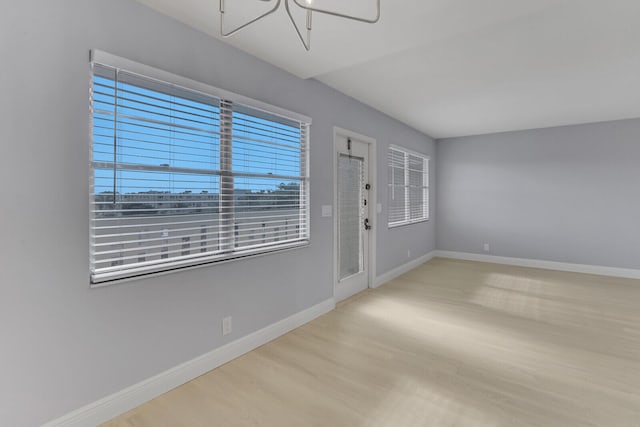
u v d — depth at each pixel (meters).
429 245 6.16
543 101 3.89
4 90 1.43
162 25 1.96
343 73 3.06
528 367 2.32
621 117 4.68
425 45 2.51
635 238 4.74
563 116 4.62
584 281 4.58
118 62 1.72
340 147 3.69
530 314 3.34
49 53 1.54
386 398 1.97
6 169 1.44
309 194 3.12
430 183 6.16
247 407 1.89
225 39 2.27
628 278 4.73
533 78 3.18
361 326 3.05
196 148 2.17
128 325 1.85
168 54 1.99
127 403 1.84
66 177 1.61
